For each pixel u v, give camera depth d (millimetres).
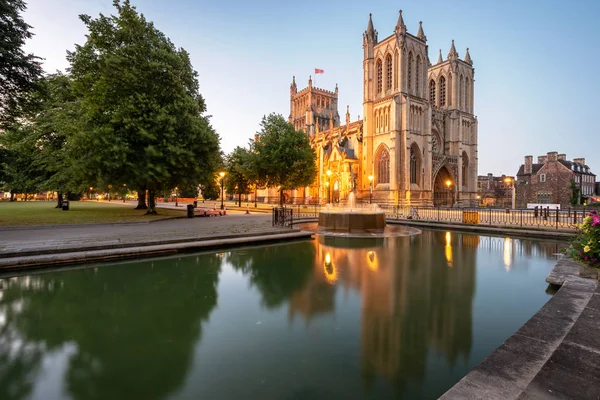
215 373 4566
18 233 15719
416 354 5129
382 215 23766
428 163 63500
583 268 8727
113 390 4133
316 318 6684
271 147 45281
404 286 9047
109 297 7996
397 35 61375
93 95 26047
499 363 4180
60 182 35969
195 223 23188
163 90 27359
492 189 95062
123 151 23859
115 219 23547
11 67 19750
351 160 67000
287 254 13805
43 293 8227
